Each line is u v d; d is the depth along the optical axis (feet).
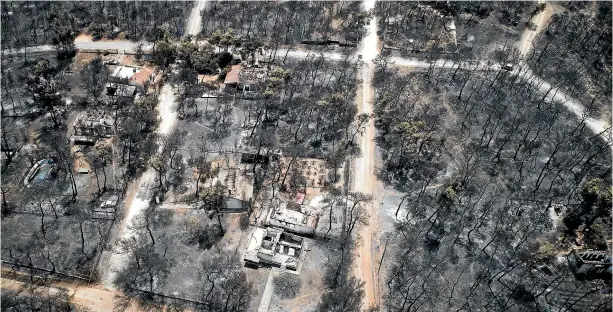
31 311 572.51
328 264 627.46
